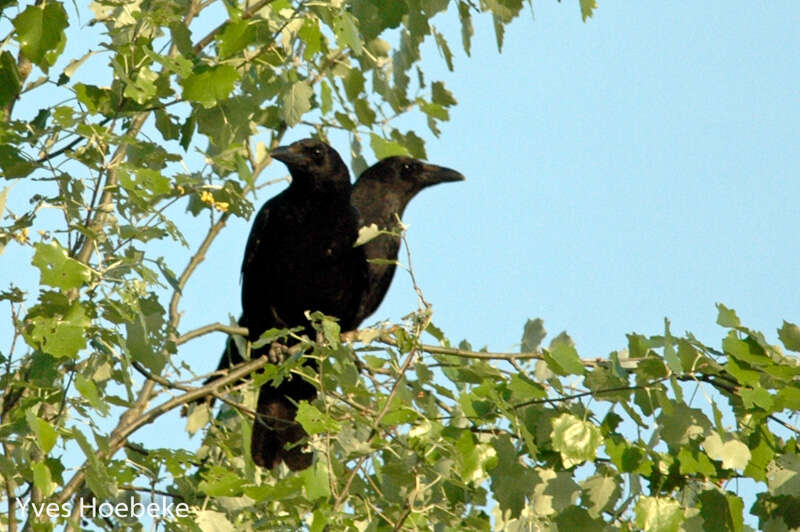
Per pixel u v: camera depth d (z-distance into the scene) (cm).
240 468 1005
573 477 860
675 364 843
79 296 873
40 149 884
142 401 1106
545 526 851
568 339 1009
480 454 852
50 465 793
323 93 1223
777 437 907
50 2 888
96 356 959
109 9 1095
